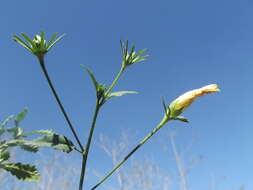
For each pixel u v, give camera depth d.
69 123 0.14
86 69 0.14
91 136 0.14
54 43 0.14
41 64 0.14
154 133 0.15
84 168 0.13
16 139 0.12
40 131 0.13
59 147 0.13
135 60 0.16
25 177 0.13
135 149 0.15
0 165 0.12
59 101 0.14
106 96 0.14
